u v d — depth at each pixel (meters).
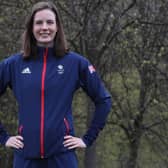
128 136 16.11
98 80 4.04
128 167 16.42
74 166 3.86
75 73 3.93
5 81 4.02
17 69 3.94
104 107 4.02
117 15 13.55
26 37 3.97
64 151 3.81
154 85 14.85
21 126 3.83
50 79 3.83
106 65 14.28
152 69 14.30
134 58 14.20
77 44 13.86
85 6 13.27
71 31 13.61
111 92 15.33
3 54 14.34
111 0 13.51
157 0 13.77
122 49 13.74
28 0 13.27
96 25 13.68
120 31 13.51
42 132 3.76
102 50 13.77
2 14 13.82
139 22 13.58
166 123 15.73
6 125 15.82
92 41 13.77
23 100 3.83
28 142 3.79
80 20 13.40
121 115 15.74
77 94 15.60
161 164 19.72
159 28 13.99
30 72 3.88
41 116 3.78
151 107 15.71
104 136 17.30
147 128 15.91
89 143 4.00
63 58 3.93
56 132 3.77
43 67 3.88
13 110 15.82
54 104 3.81
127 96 15.40
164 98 15.03
